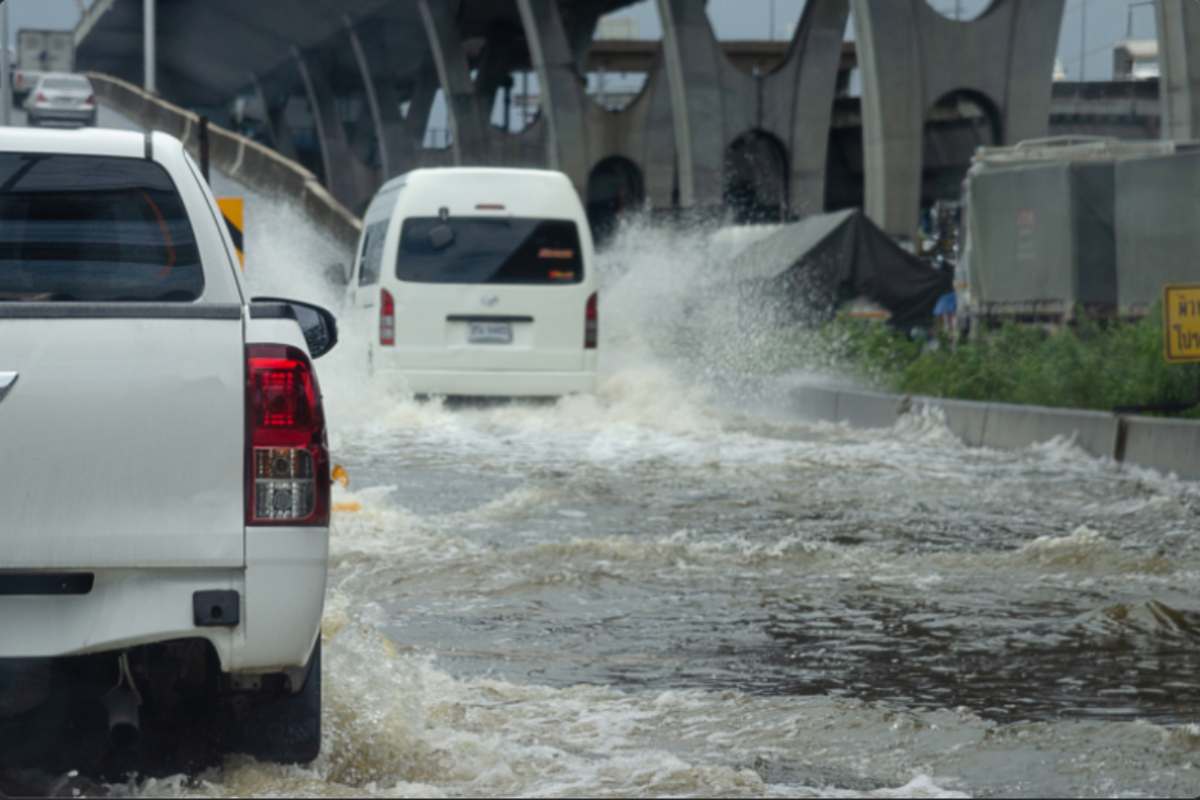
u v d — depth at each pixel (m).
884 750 14.05
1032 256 75.75
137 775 12.37
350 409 49.91
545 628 19.67
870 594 22.14
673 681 16.92
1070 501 32.34
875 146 170.75
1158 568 24.00
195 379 11.48
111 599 11.34
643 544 25.33
